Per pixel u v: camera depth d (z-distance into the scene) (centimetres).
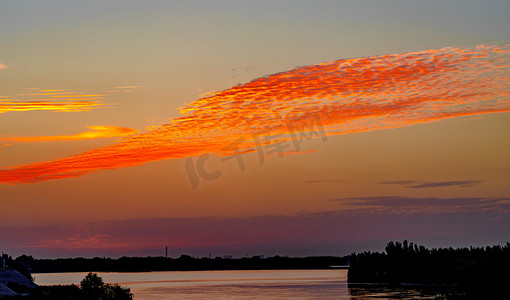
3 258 11356
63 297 7900
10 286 8744
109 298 8338
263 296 14800
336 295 14225
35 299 7612
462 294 5659
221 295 15525
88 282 8356
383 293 14538
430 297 12556
